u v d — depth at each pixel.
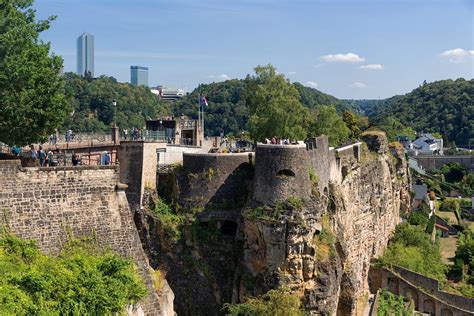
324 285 58.94
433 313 90.12
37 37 44.56
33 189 38.53
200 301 62.22
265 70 88.88
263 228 58.56
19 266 34.00
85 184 41.03
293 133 82.62
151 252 62.28
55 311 31.39
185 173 65.38
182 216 63.91
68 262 36.00
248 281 59.66
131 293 37.28
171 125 91.00
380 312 79.62
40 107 43.62
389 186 111.88
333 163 77.38
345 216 77.06
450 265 110.75
